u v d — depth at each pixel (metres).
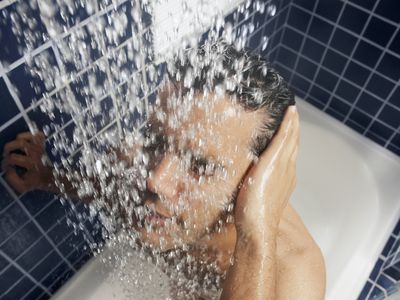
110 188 0.85
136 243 0.94
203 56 0.66
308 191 1.32
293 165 0.72
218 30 0.93
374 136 1.29
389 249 1.26
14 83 0.55
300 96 1.43
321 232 1.24
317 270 0.78
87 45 0.62
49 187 0.73
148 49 0.74
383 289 1.29
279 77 0.68
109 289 1.00
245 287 0.65
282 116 0.67
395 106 1.17
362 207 1.18
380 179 1.20
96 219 0.93
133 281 1.00
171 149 0.70
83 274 0.99
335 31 1.18
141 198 0.80
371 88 1.20
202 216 0.76
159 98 0.70
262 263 0.66
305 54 1.31
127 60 0.71
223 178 0.69
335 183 1.27
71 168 0.75
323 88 1.34
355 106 1.28
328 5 1.14
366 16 1.08
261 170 0.67
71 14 0.56
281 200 0.71
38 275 0.89
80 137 0.72
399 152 1.25
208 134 0.65
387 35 1.06
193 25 0.83
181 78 0.66
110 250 1.02
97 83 0.68
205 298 0.94
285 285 0.73
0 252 0.73
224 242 0.81
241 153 0.66
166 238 0.86
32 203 0.72
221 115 0.63
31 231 0.77
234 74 0.64
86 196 0.83
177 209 0.76
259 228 0.67
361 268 1.05
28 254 0.81
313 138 1.33
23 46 0.52
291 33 1.29
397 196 1.16
